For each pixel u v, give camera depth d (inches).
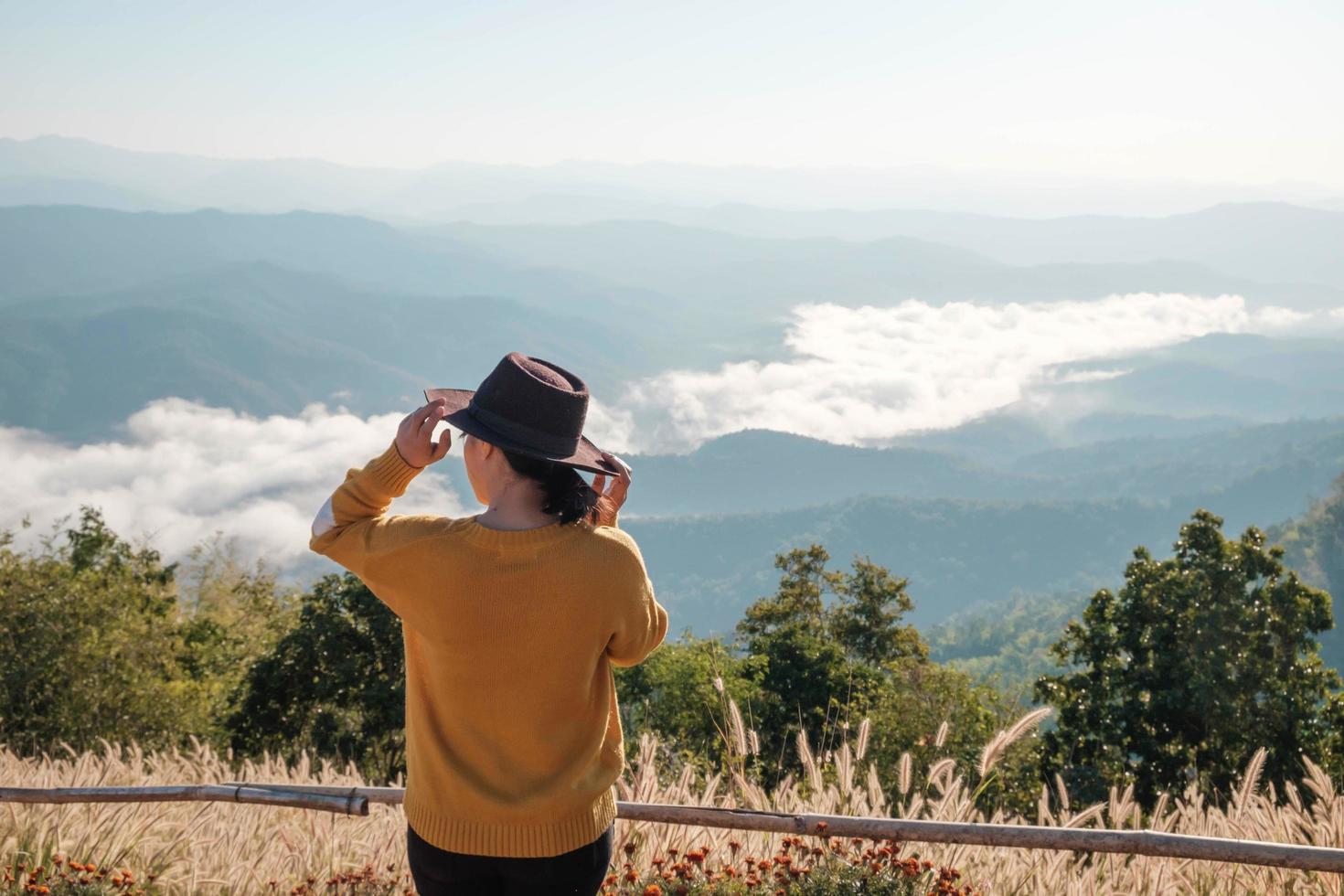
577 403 73.8
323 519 76.9
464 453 76.4
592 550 73.2
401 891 139.4
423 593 72.1
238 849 157.2
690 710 725.3
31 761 255.3
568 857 75.0
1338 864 98.2
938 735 146.0
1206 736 1056.2
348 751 1129.4
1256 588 1082.1
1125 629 1119.6
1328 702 1045.2
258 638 1612.9
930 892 112.2
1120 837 104.9
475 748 73.9
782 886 111.4
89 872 136.6
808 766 139.3
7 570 1093.8
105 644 1082.7
